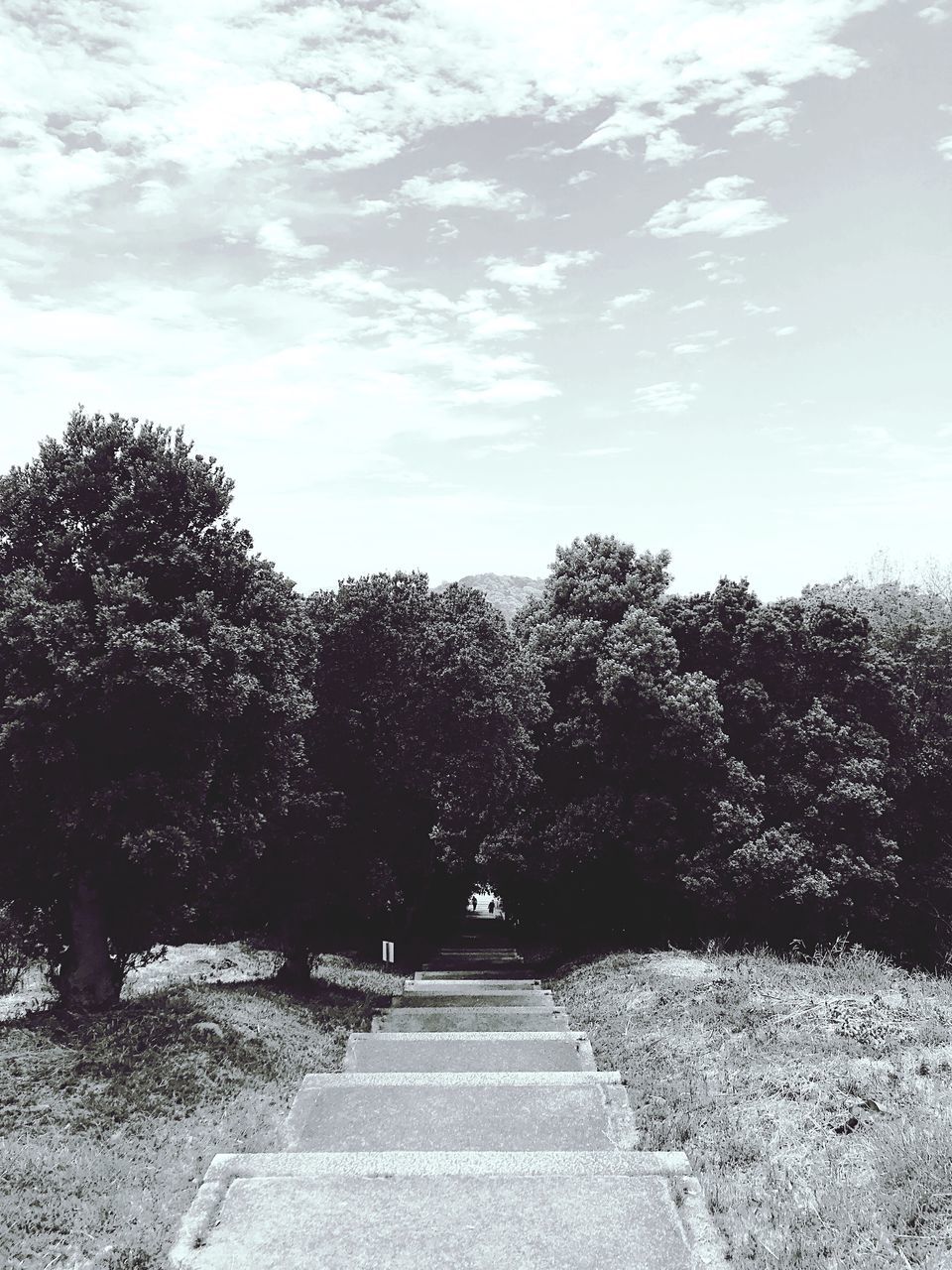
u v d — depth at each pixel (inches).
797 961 838.5
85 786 580.1
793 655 1104.8
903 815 1155.3
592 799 1055.0
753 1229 314.5
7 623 561.3
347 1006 786.2
